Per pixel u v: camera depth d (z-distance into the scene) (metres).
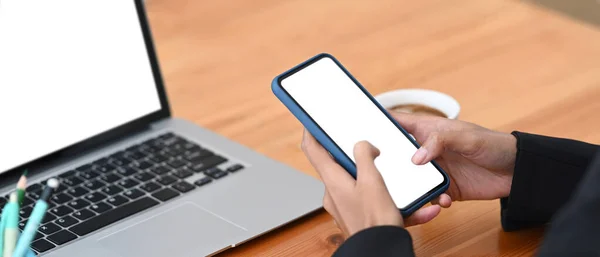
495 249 0.99
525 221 1.01
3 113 1.16
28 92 1.18
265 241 1.03
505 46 1.54
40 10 1.20
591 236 0.68
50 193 0.83
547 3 2.95
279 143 1.28
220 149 1.22
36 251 0.99
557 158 0.97
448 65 1.49
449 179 0.94
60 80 1.21
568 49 1.52
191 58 1.58
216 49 1.61
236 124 1.34
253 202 1.08
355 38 1.61
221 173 1.15
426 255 0.99
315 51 1.57
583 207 0.70
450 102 1.17
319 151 0.91
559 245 0.69
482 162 1.00
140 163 1.19
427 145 0.94
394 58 1.53
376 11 1.72
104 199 1.10
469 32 1.60
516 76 1.43
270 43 1.61
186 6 1.80
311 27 1.67
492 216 1.06
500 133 1.00
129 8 1.27
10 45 1.17
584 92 1.37
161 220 1.05
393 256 0.78
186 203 1.08
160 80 1.30
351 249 0.79
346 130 0.93
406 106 1.20
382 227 0.80
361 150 0.86
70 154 1.22
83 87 1.23
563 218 0.71
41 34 1.20
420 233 1.03
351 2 1.77
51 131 1.20
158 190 1.11
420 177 0.94
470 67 1.47
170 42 1.65
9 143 1.17
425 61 1.51
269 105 1.40
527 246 0.99
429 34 1.61
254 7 1.77
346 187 0.85
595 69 1.44
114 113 1.26
